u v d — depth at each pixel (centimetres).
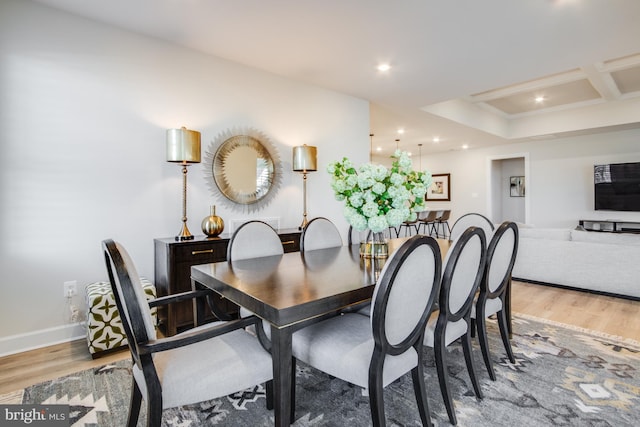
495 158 790
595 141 641
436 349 155
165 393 111
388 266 117
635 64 386
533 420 154
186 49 299
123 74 266
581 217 659
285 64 333
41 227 234
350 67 340
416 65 334
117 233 265
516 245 211
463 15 245
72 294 245
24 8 227
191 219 305
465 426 150
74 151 246
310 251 243
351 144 437
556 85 473
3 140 220
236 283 150
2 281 221
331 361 135
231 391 122
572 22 256
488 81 376
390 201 202
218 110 320
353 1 227
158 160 285
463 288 163
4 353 221
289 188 379
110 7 236
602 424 152
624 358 216
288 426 119
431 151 868
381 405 123
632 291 337
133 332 107
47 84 235
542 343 240
